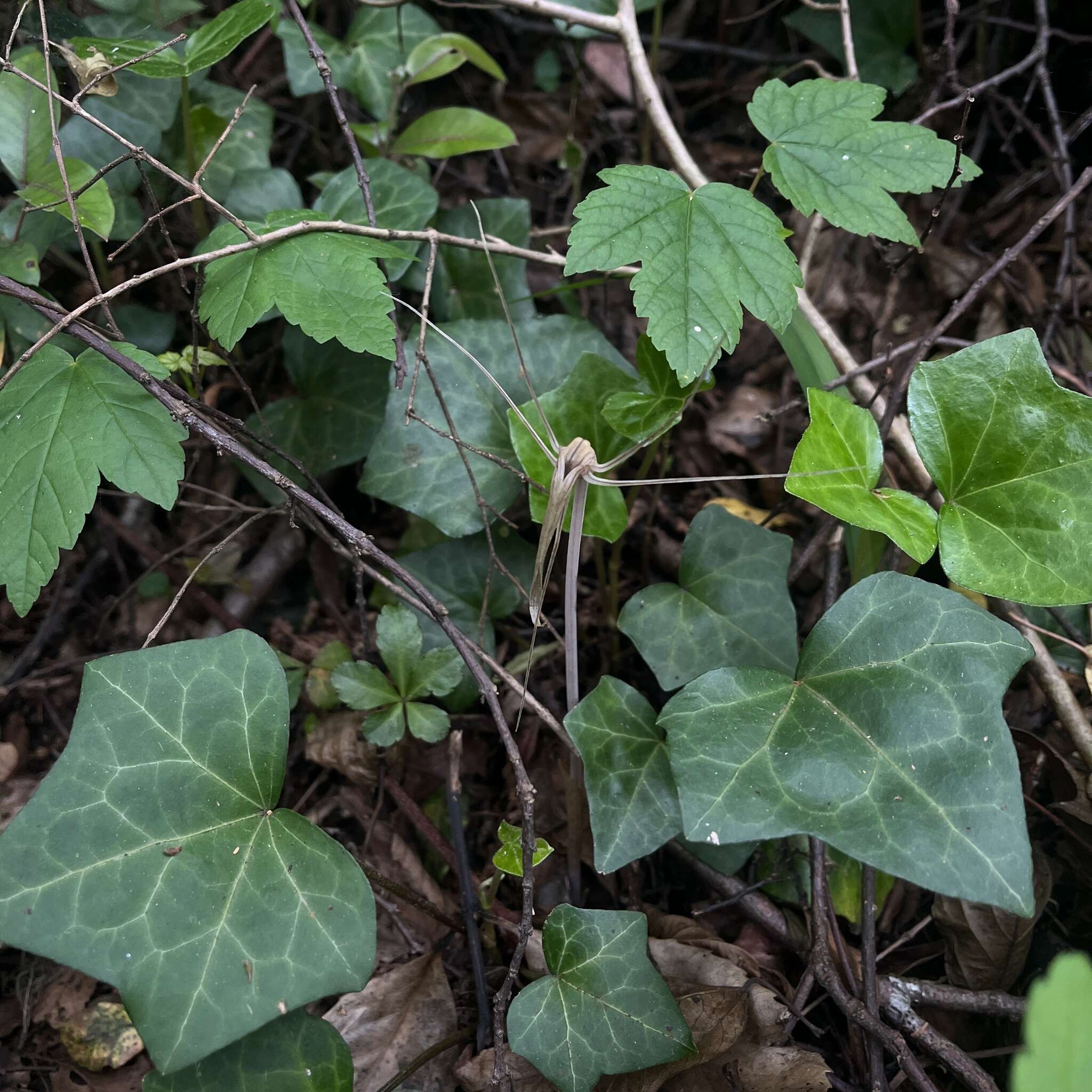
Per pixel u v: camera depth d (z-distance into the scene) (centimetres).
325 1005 31
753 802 25
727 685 27
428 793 35
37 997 31
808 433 26
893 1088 29
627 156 50
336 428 38
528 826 26
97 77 29
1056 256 44
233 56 46
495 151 50
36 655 39
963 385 28
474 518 34
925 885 23
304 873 25
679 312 26
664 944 31
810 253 37
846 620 27
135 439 27
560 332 36
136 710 25
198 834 25
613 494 32
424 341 34
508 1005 28
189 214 40
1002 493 27
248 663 26
